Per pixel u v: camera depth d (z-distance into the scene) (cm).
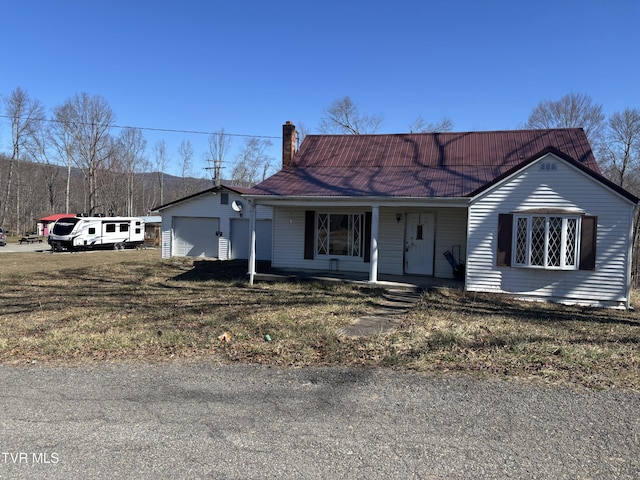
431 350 630
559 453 348
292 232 1599
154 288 1345
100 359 600
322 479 314
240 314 904
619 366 561
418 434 380
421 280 1362
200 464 334
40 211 6931
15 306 1041
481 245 1189
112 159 5988
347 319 860
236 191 2333
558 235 1123
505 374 530
